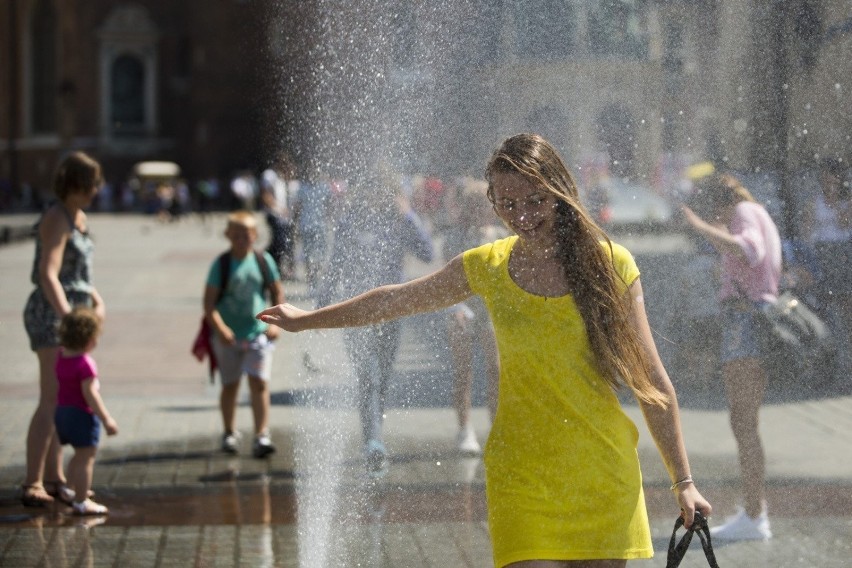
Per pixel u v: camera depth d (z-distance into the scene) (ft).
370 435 23.52
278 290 41.45
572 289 15.99
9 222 219.20
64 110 346.74
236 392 41.70
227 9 343.05
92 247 34.27
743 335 26.14
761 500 25.44
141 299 97.71
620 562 15.99
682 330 26.35
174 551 29.09
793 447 26.86
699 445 26.43
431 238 24.98
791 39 26.45
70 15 345.51
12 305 90.38
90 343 33.09
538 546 15.89
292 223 40.27
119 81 349.41
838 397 26.68
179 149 350.02
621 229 25.70
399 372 23.21
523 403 16.16
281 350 61.98
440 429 23.27
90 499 33.83
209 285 41.01
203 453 41.55
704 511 16.25
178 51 350.43
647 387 16.07
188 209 287.89
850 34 26.25
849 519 24.99
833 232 26.84
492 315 16.43
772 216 26.81
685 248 26.11
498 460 16.33
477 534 22.68
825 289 26.61
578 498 15.96
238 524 31.73
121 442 43.68
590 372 16.03
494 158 16.43
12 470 38.40
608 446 16.07
